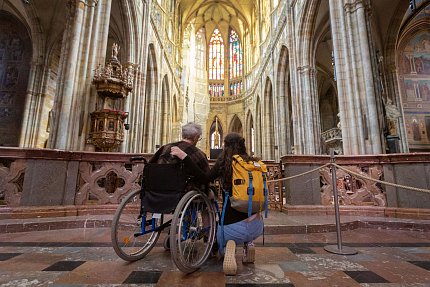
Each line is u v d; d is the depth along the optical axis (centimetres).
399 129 1766
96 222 460
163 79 2398
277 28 2105
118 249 254
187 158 257
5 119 1548
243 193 245
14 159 481
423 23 2027
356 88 886
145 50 1585
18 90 1600
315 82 1522
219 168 264
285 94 2116
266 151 2580
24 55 1652
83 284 209
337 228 330
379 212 538
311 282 218
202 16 4134
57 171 509
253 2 3375
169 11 2620
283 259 286
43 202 485
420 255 304
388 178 558
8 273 231
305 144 1457
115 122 880
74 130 810
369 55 884
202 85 4050
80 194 526
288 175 591
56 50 1716
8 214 443
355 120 876
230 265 226
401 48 2080
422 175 519
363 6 924
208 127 4081
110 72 889
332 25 980
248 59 3772
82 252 304
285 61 2053
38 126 1573
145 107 1995
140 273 236
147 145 1934
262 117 2727
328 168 601
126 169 556
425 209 496
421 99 1998
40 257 282
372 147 825
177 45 3166
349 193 596
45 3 1530
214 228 280
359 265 265
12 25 1673
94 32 895
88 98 859
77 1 861
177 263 220
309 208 555
